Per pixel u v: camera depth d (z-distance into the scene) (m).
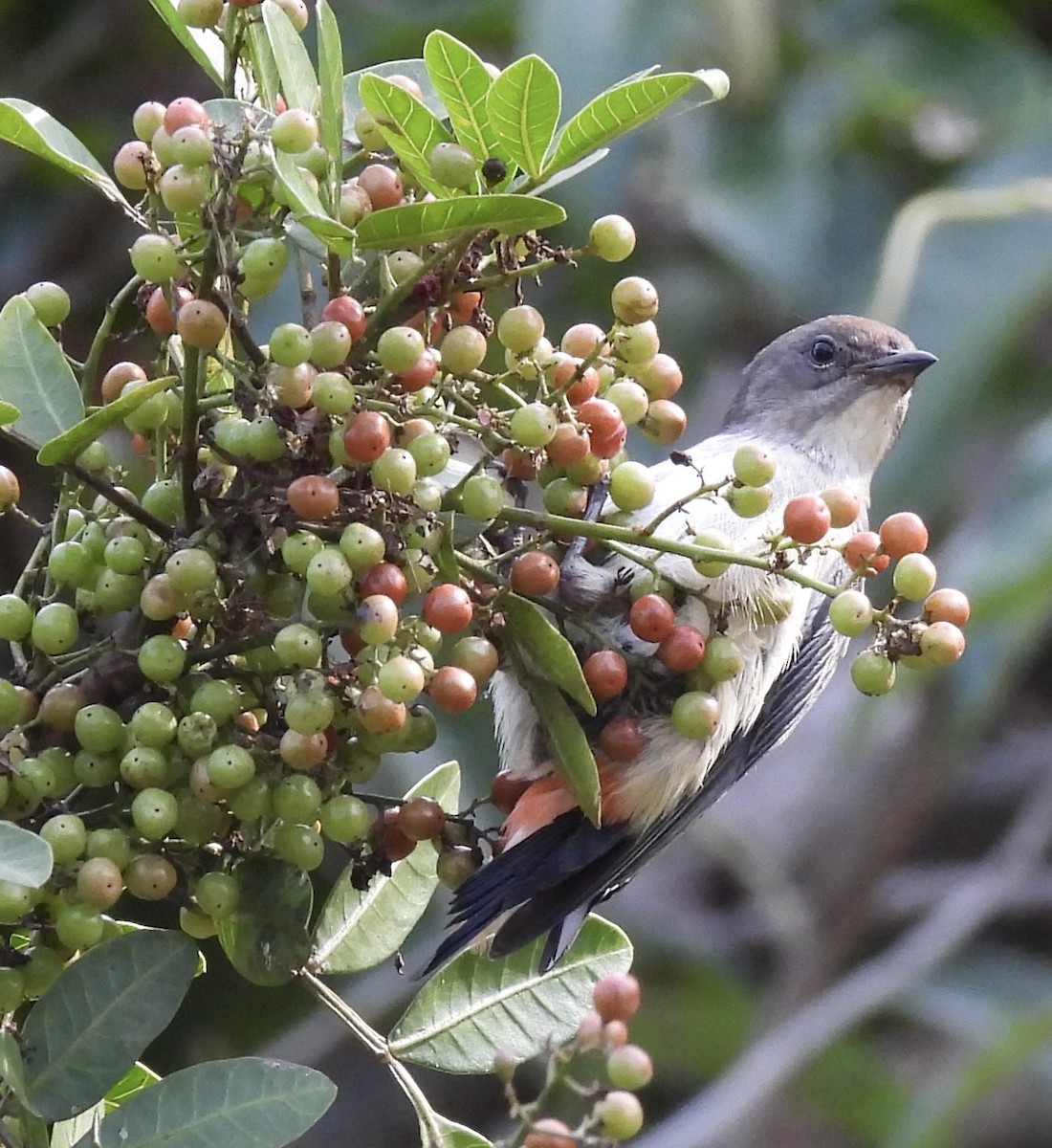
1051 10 4.04
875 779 4.24
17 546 2.99
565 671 2.68
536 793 2.72
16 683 2.68
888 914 4.49
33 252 3.33
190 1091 2.66
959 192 3.31
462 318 2.69
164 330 2.68
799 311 3.45
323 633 2.67
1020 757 4.79
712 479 2.80
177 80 3.46
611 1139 2.66
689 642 2.69
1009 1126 4.39
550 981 2.71
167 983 2.67
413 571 2.67
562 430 2.68
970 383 3.30
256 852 2.68
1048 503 3.21
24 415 2.68
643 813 2.78
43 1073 2.66
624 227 2.68
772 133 3.55
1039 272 3.31
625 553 2.69
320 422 2.67
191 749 2.66
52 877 2.66
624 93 2.66
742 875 4.14
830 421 2.88
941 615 2.69
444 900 3.28
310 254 2.67
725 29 3.43
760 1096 3.62
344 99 2.71
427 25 3.43
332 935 2.70
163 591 2.67
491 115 2.67
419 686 2.66
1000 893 3.99
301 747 2.66
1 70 3.39
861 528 2.88
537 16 3.19
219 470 2.67
